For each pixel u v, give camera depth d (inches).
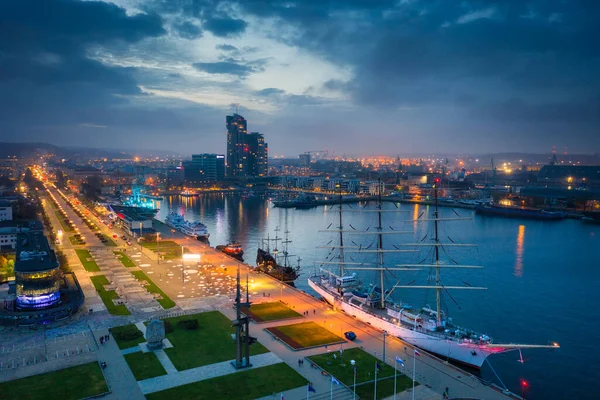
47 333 5856.3
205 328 6063.0
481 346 5398.6
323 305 7121.1
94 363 4992.6
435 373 4822.8
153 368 4881.9
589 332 6766.7
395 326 6136.8
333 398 4281.5
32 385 4480.8
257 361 5078.7
